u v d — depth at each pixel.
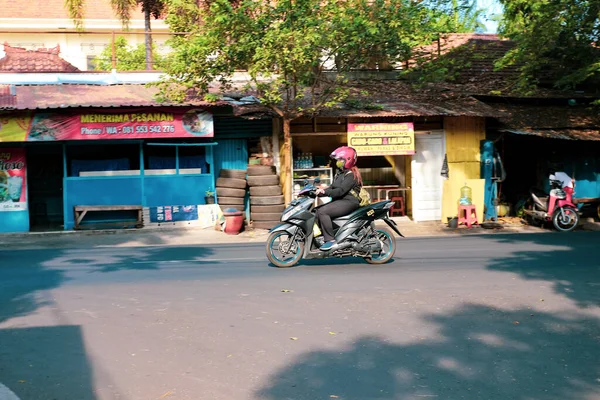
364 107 17.50
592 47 19.50
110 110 16.05
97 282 8.55
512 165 19.73
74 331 5.90
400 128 17.75
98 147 17.81
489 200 18.42
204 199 17.64
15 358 5.09
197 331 5.91
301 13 14.78
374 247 9.90
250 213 17.94
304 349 5.38
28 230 16.62
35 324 6.15
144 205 17.25
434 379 4.68
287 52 14.70
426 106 17.94
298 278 8.72
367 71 20.27
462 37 23.11
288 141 16.81
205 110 16.66
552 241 13.66
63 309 6.79
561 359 5.18
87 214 17.06
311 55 15.10
